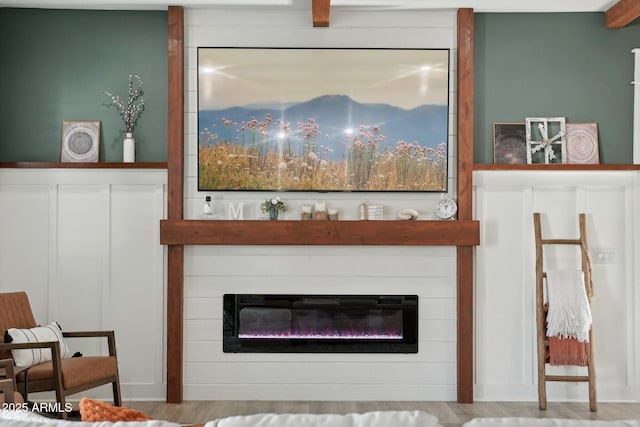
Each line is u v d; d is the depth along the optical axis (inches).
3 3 221.3
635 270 224.8
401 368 223.3
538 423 68.7
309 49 224.8
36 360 181.6
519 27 229.9
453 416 203.8
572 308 214.7
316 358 223.3
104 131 229.5
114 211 223.8
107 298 223.3
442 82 225.1
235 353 223.0
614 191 226.2
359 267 223.8
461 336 220.7
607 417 205.0
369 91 224.8
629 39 230.2
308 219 221.8
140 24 228.8
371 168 224.8
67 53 228.4
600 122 230.5
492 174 225.1
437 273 223.8
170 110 221.9
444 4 219.5
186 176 225.5
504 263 225.0
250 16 225.0
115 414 78.3
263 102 224.8
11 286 222.4
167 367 220.4
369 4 218.7
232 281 223.1
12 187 222.7
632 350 224.5
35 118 228.4
